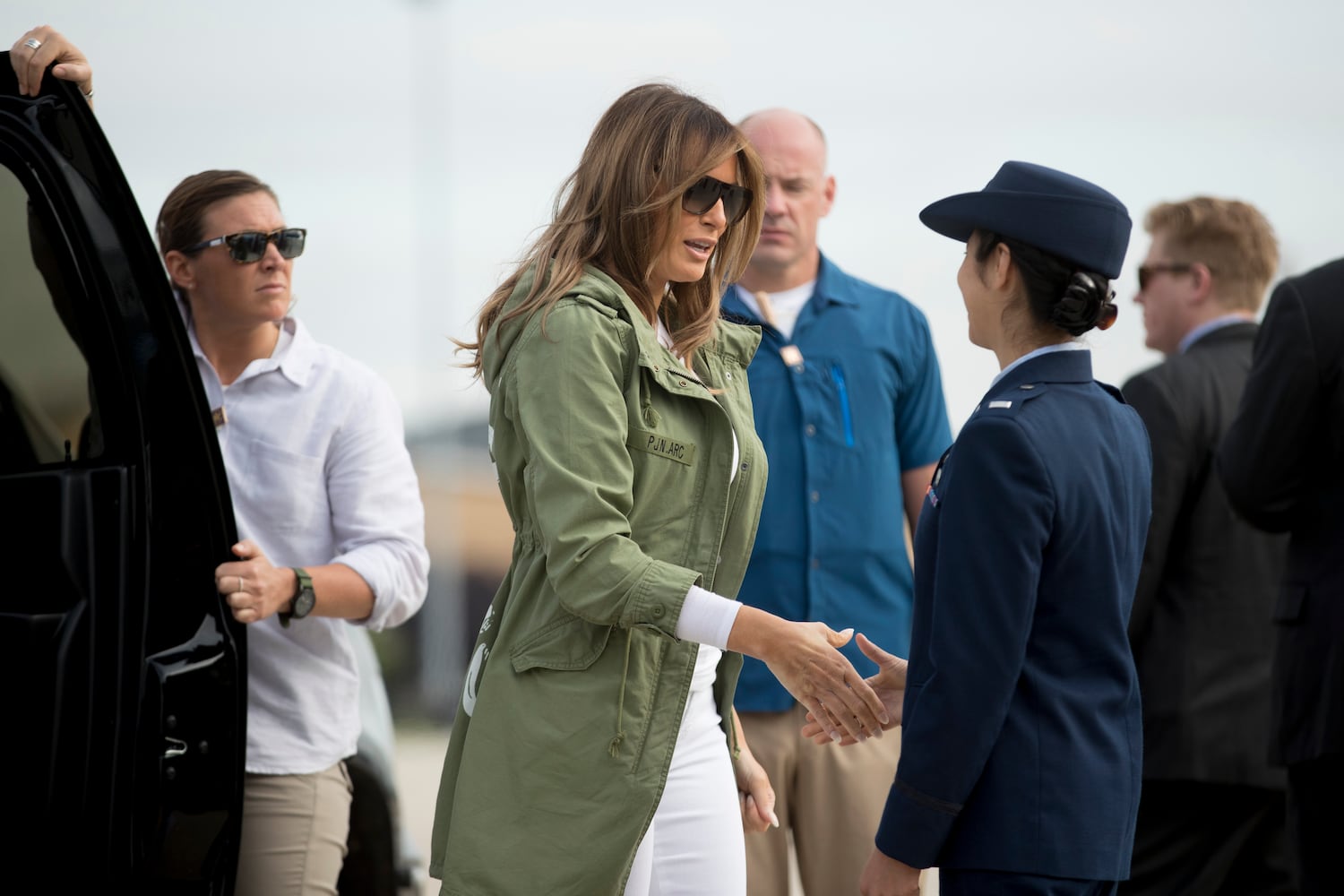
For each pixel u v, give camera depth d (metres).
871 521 11.02
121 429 7.43
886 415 11.27
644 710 6.95
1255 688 11.71
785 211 11.20
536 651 7.02
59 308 7.85
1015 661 6.55
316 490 9.12
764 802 8.29
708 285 7.75
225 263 8.82
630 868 6.91
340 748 8.95
